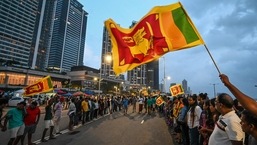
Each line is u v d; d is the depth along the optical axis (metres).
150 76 173.25
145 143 9.33
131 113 25.67
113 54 5.51
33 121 8.39
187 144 7.94
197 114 6.42
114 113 25.61
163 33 4.89
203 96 8.09
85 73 123.88
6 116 7.32
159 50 4.89
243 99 2.33
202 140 6.16
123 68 5.31
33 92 10.77
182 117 8.09
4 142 9.02
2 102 8.34
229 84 2.48
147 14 5.22
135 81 168.88
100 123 15.84
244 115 2.44
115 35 5.59
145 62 5.01
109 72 154.25
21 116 7.65
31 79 92.56
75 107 13.12
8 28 144.62
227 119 3.16
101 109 22.05
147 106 25.53
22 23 155.38
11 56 146.50
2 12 140.88
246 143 3.34
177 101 11.04
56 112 11.23
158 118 19.91
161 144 9.17
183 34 4.62
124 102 24.67
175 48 4.65
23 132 7.78
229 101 3.25
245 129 2.41
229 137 3.03
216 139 3.27
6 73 82.81
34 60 173.00
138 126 14.48
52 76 103.12
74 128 13.32
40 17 181.12
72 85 109.00
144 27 5.19
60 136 10.59
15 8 149.75
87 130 12.55
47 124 9.50
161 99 20.91
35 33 175.75
